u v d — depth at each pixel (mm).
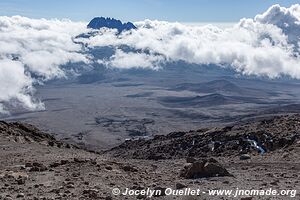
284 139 52438
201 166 27547
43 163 31406
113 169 28891
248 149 55312
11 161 32938
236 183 24438
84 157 37469
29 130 58938
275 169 32438
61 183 24172
